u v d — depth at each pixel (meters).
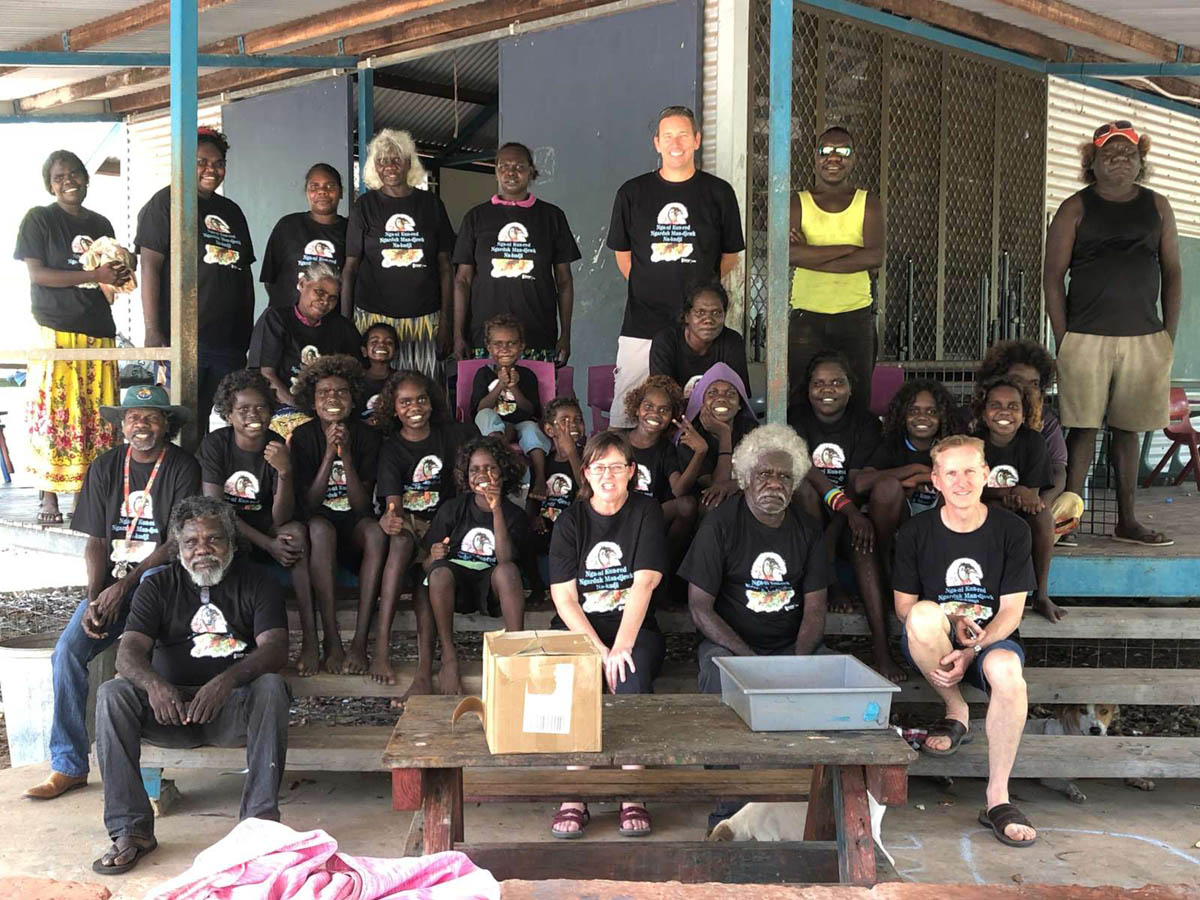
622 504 4.46
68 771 4.53
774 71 4.51
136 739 4.03
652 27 6.84
